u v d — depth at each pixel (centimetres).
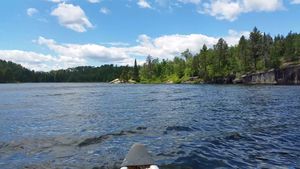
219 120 2755
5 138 2084
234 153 1622
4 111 3828
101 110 3756
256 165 1423
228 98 5475
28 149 1784
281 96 5794
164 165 1427
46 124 2698
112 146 1823
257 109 3619
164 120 2794
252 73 16612
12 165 1483
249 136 2034
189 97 5884
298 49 17862
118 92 8450
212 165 1424
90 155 1633
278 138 1978
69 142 1944
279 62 16675
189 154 1587
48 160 1555
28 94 8094
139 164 920
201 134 2114
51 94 7962
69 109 3953
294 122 2595
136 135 2122
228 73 17675
